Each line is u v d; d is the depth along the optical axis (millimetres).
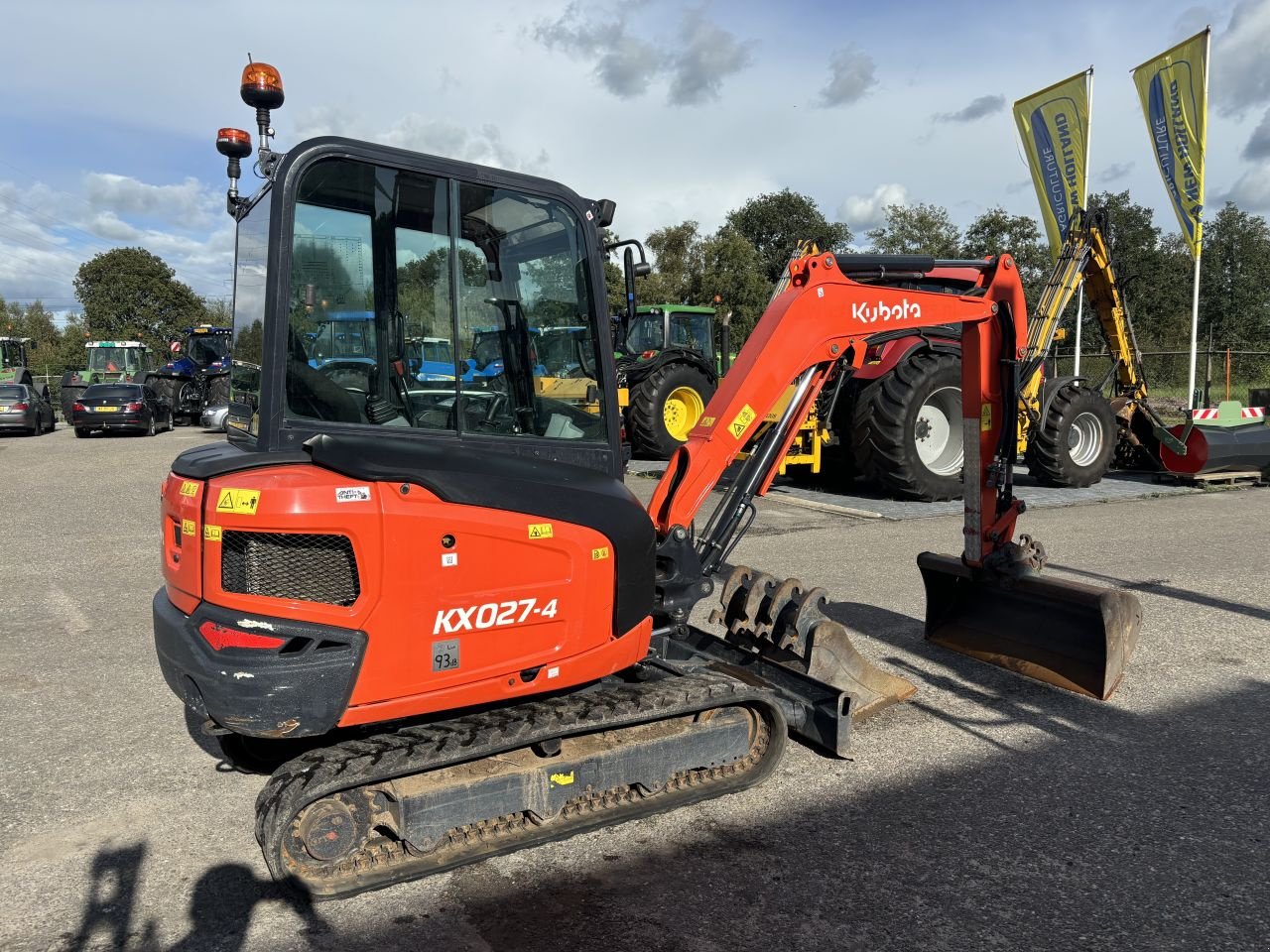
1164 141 12953
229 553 2688
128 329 62438
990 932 2643
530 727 2953
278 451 2814
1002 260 4629
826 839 3176
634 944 2598
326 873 2766
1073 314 21406
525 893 2865
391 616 2742
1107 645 4289
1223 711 4301
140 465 14383
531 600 2988
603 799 3266
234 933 2680
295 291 2877
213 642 2641
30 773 3770
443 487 2807
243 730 2645
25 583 6965
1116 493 10609
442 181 3102
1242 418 11148
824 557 7445
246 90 3271
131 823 3354
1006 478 4809
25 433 21391
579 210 3391
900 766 3758
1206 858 3037
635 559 3240
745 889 2877
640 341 13961
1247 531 8500
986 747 3934
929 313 4430
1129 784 3570
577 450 3367
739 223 49656
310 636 2664
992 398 4754
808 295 4078
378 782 2775
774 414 4250
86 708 4484
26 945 2625
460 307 3162
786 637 4172
